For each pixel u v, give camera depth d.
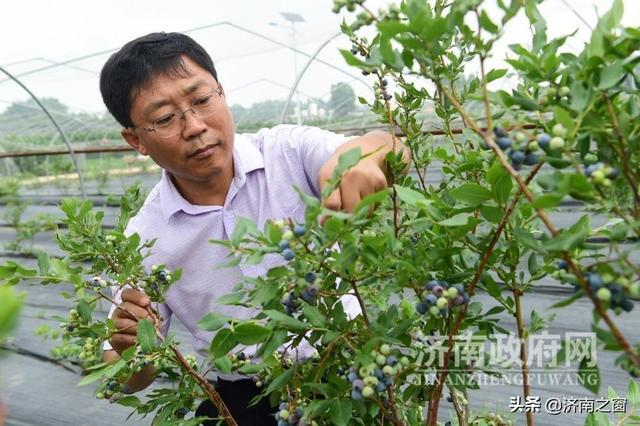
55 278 1.55
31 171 19.28
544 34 1.08
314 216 1.01
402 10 1.26
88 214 1.71
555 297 4.82
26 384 5.02
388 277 1.23
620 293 0.91
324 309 1.27
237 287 1.25
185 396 1.69
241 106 16.36
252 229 1.08
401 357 1.28
